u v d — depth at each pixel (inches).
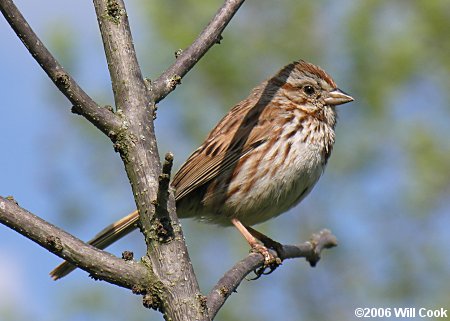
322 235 383.6
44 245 211.0
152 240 214.8
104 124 222.4
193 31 591.5
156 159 222.1
